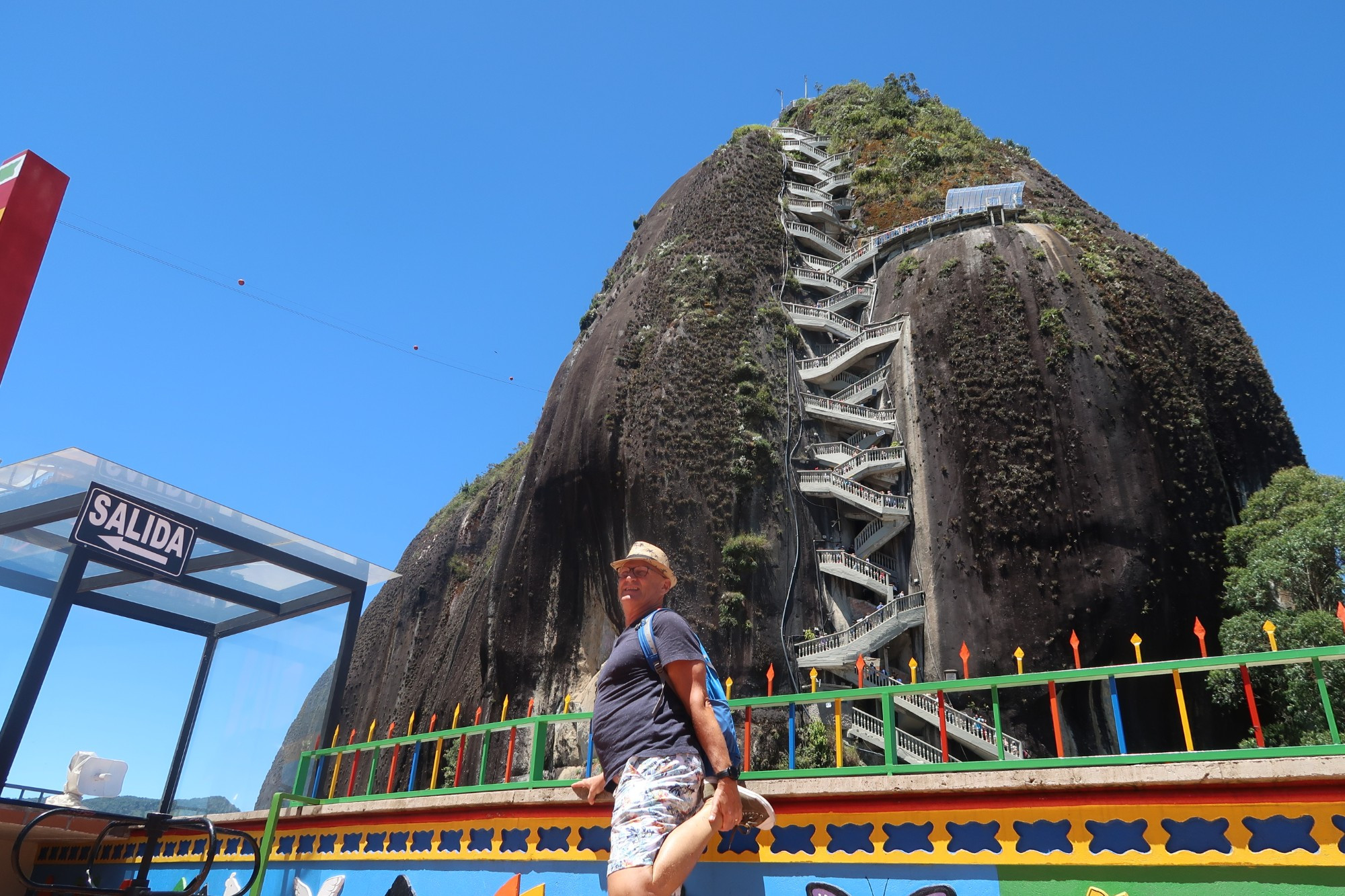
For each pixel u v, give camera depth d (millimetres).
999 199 54219
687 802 3561
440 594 74562
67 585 7730
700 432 47344
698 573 43156
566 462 49906
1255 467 44781
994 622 39844
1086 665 38000
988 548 41594
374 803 6328
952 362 47250
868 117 68750
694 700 3656
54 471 8188
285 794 6953
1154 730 36844
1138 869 3949
